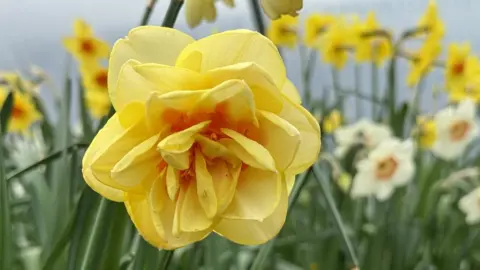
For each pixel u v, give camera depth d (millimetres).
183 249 1031
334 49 1488
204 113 594
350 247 833
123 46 625
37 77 1364
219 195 587
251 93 559
